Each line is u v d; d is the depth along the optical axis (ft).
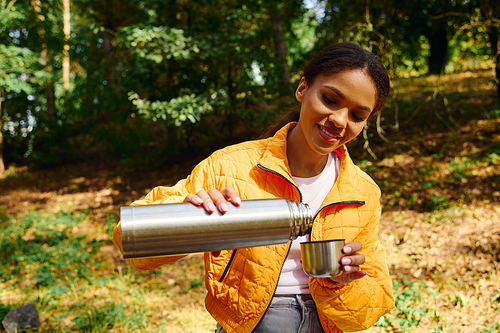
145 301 13.42
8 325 11.55
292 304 4.00
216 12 26.86
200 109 22.36
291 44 42.73
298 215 3.15
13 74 30.01
